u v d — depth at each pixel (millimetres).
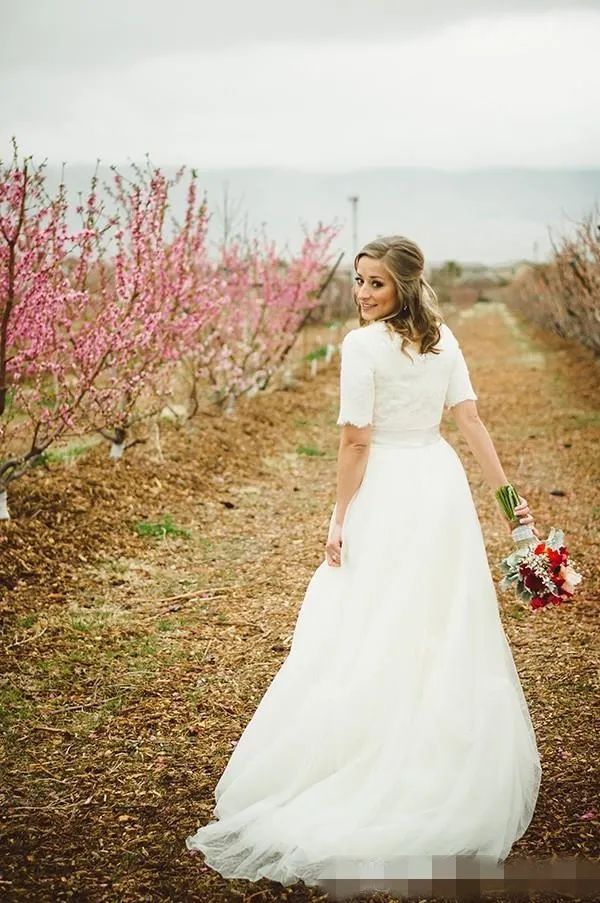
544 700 3859
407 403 2865
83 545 5875
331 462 9391
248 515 7109
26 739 3547
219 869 2707
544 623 4785
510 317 46906
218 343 10031
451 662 2770
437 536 2865
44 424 6113
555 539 2934
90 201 5914
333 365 19688
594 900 2559
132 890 2637
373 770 2736
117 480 7215
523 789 2820
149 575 5578
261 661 4312
